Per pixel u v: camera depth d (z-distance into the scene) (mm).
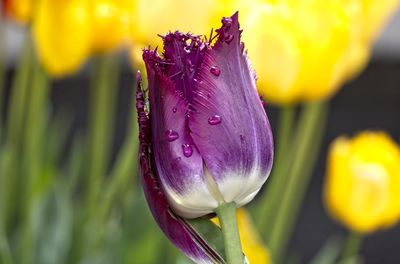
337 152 1089
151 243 1054
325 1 904
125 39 1040
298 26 906
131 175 1079
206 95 640
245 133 643
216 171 641
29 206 1028
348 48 927
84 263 1050
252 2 875
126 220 1058
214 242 653
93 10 980
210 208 649
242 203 652
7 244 1079
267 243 1071
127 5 958
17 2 996
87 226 1072
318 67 922
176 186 644
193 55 642
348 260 1138
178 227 649
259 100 649
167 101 637
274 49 901
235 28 642
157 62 637
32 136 1035
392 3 974
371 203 1085
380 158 1087
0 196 1065
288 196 1025
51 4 971
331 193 1103
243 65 646
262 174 648
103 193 1136
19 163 1125
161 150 643
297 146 1030
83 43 989
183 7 856
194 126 639
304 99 954
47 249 1083
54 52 985
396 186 1079
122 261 1051
